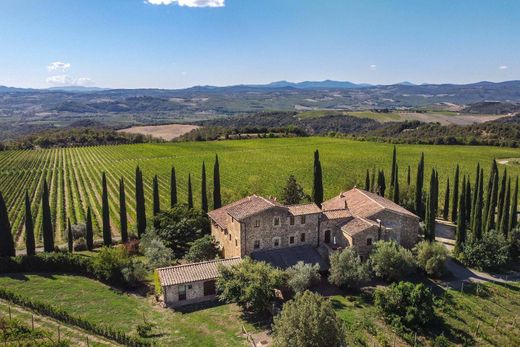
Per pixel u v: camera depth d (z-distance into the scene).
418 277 61.38
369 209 67.12
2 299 50.56
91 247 74.12
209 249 64.75
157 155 189.38
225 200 95.44
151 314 49.22
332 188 116.81
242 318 48.56
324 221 64.94
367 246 63.00
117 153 198.50
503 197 74.69
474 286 58.72
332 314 37.19
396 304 49.03
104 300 52.38
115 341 42.34
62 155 196.88
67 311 48.69
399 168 145.88
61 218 95.75
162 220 72.19
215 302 52.97
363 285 58.31
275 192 112.38
